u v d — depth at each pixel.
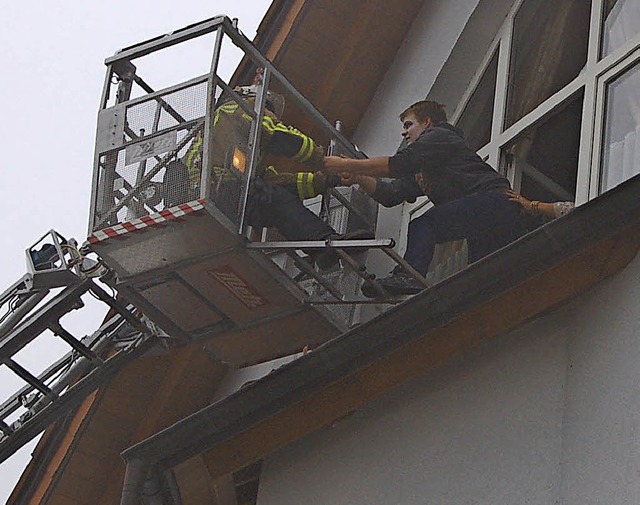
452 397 9.88
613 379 8.80
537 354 9.48
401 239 12.36
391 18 13.15
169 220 10.15
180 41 10.53
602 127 10.84
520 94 12.05
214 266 10.56
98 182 10.55
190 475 11.75
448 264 11.59
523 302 9.43
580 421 8.91
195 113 10.23
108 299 11.72
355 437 10.41
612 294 9.09
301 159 10.64
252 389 9.95
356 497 10.13
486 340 9.65
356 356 9.61
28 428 12.45
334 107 13.37
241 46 10.59
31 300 11.76
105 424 13.29
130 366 13.05
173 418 13.46
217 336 11.40
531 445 9.20
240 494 12.20
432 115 11.39
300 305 10.77
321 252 10.45
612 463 8.54
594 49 11.23
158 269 10.71
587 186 10.72
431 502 9.60
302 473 10.62
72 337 11.97
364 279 10.51
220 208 10.16
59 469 13.38
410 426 10.06
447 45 12.69
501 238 10.60
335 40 13.20
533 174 11.62
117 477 13.46
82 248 11.52
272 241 10.93
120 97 10.77
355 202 12.32
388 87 13.23
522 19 12.32
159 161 10.33
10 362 12.05
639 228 9.01
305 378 9.76
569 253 8.95
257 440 10.46
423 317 9.33
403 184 11.43
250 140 10.42
